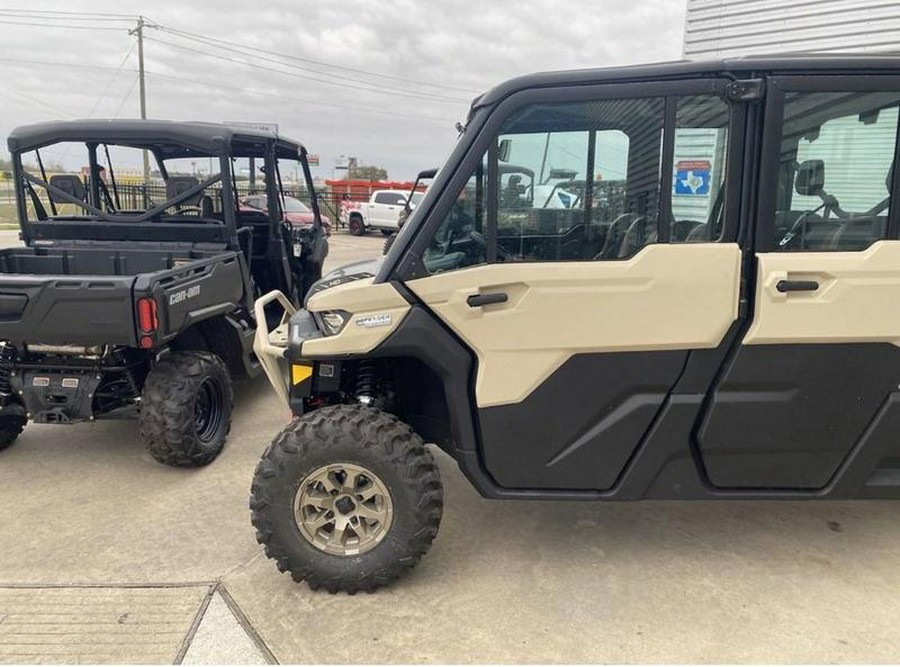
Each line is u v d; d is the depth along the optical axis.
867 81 2.46
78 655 2.45
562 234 2.62
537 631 2.59
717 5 6.56
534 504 3.63
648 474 2.77
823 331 2.57
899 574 2.97
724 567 3.03
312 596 2.81
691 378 2.67
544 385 2.69
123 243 5.03
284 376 3.22
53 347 3.78
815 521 3.44
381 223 25.58
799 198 2.55
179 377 3.92
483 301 2.61
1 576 2.95
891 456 2.77
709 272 2.56
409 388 3.07
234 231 4.93
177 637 2.55
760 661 2.43
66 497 3.73
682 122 2.51
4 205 28.30
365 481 2.79
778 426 2.69
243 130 5.13
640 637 2.56
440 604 2.76
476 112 2.65
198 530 3.37
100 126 4.78
